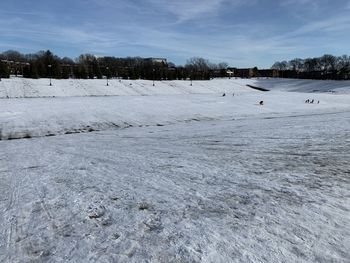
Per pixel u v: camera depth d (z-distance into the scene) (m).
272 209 6.76
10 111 39.31
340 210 6.63
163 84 100.44
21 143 23.17
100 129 31.80
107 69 108.94
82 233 5.98
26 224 6.49
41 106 44.88
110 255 5.15
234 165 11.05
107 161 12.96
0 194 8.73
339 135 17.34
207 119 39.59
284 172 9.79
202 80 124.38
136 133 27.11
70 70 110.00
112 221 6.46
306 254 4.99
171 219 6.45
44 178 10.26
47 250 5.40
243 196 7.64
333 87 116.19
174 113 42.88
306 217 6.31
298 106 56.25
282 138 17.56
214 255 5.01
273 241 5.40
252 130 23.30
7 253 5.35
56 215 6.90
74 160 13.67
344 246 5.21
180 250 5.20
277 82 137.75
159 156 13.64
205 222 6.23
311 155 12.33
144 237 5.71
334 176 9.21
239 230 5.84
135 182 9.23
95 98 62.12
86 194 8.22
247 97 71.88
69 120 34.97
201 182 9.00
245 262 4.80
